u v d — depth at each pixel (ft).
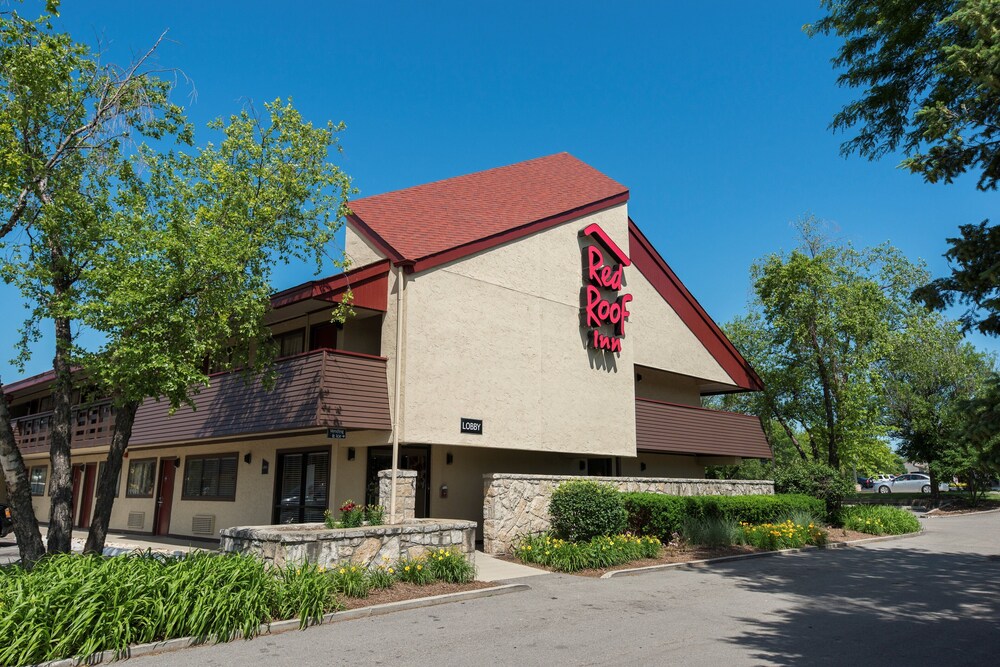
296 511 52.70
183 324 33.27
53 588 22.71
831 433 88.99
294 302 46.11
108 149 37.96
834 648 24.23
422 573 34.60
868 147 47.57
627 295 63.87
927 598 34.37
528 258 56.70
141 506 69.62
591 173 71.87
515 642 24.66
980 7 28.43
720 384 81.66
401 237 50.65
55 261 35.70
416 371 46.70
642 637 25.58
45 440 73.67
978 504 112.47
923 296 29.19
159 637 23.57
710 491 64.44
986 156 29.58
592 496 47.96
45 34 33.19
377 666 21.53
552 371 56.65
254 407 47.55
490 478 46.96
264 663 21.74
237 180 39.34
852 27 44.39
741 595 34.81
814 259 90.38
